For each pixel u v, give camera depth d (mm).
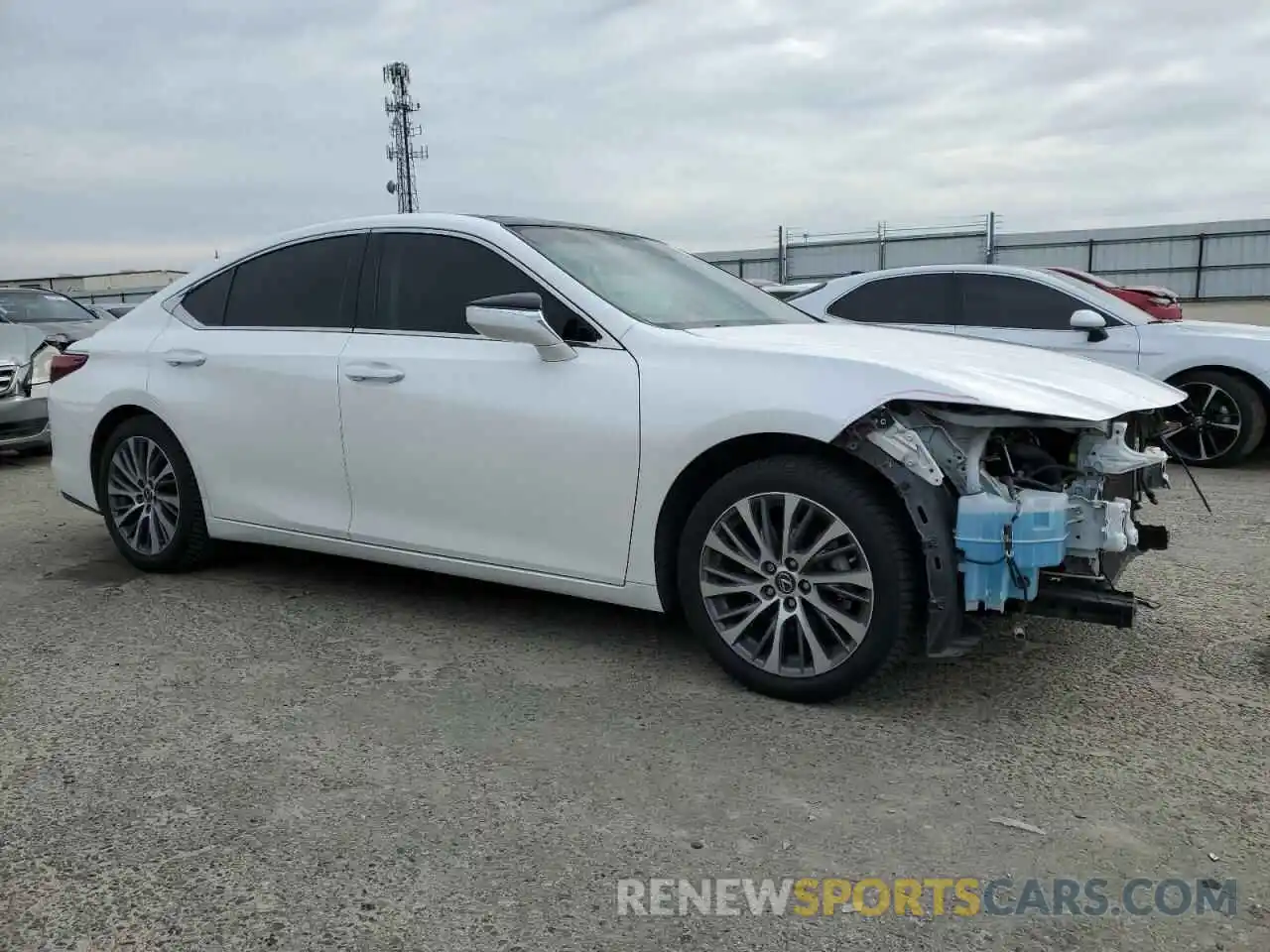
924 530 2965
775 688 3305
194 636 4035
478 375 3770
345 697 3410
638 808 2664
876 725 3145
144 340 4867
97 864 2430
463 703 3352
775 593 3275
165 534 4828
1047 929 2162
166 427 4762
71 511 6598
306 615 4289
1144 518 6012
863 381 3070
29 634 4074
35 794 2760
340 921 2209
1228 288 29578
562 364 3594
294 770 2891
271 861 2436
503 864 2418
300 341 4312
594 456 3504
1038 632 3969
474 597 4523
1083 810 2633
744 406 3188
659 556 3471
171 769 2900
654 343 3477
